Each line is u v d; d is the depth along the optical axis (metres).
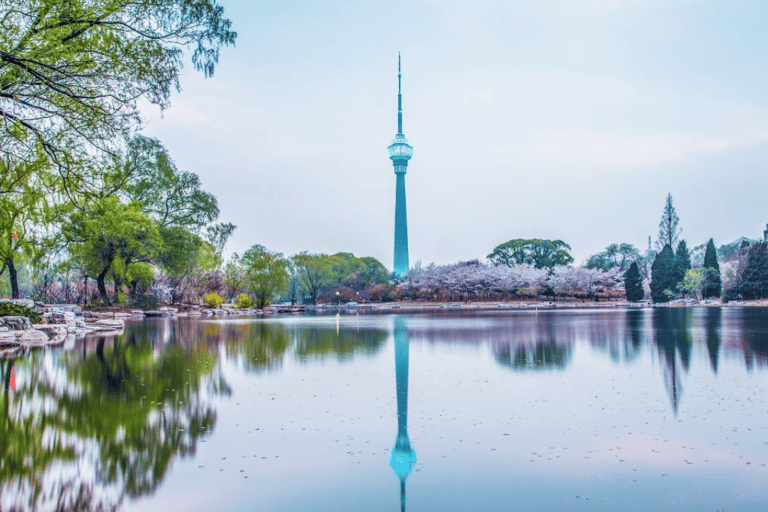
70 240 51.88
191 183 72.06
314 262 114.75
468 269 122.81
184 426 11.20
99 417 11.95
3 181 17.80
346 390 14.97
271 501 7.42
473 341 28.58
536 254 150.88
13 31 13.91
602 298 122.19
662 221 118.38
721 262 136.62
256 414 12.18
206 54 15.46
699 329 34.53
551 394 14.20
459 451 9.46
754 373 17.03
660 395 13.88
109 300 63.38
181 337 32.56
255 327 42.44
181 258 66.62
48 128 15.20
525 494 7.61
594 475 8.29
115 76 14.70
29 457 9.25
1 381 16.64
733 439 9.98
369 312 78.50
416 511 7.08
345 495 7.61
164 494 7.66
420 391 14.75
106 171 16.05
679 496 7.49
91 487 7.92
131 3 14.30
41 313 36.41
